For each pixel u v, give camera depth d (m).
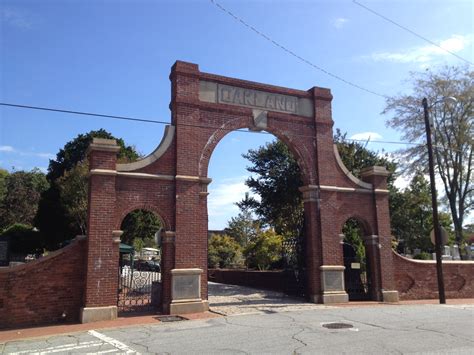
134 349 8.81
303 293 17.95
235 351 8.38
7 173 51.47
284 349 8.48
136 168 14.19
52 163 38.66
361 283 17.95
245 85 16.59
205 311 14.16
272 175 24.47
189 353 8.31
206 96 15.85
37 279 12.60
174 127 15.10
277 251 30.50
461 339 9.28
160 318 12.91
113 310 12.84
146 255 48.50
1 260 30.14
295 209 24.83
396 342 8.99
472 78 28.55
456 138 28.83
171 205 14.50
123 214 13.67
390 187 29.36
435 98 28.89
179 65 15.47
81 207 29.33
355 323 11.59
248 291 24.00
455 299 19.11
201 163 15.17
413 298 18.34
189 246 14.38
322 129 17.73
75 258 13.20
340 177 17.73
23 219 47.88
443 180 29.72
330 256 16.73
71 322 12.62
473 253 33.41
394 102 30.20
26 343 9.87
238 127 16.17
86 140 37.88
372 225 17.92
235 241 45.88
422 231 33.06
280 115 16.98
